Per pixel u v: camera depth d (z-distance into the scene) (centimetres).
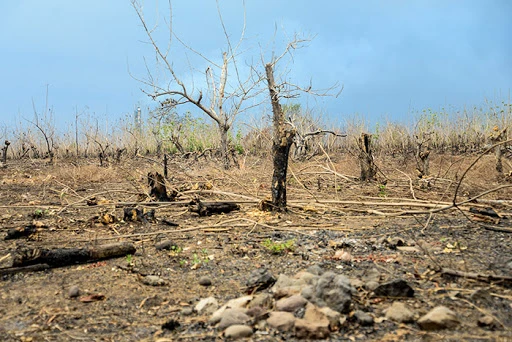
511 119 1588
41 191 1052
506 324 285
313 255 465
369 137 1117
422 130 1962
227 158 1403
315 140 1792
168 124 2112
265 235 573
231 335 279
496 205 736
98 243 548
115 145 2173
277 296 328
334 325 287
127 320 318
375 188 978
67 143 2222
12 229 585
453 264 413
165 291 374
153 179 827
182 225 651
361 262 432
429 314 287
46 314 330
